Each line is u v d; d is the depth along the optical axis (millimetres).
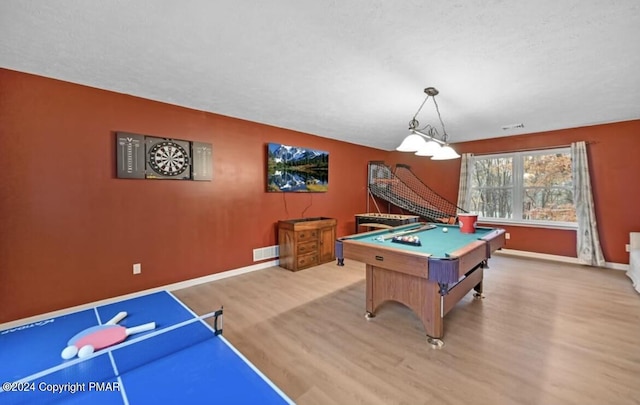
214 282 3770
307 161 5055
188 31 1943
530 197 5164
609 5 1660
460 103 3416
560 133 4770
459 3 1657
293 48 2178
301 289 3529
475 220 3439
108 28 1896
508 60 2348
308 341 2326
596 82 2785
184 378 1292
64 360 1396
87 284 2871
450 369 1963
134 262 3172
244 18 1804
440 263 2051
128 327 1737
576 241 4684
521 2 1647
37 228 2600
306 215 5129
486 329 2508
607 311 2852
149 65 2438
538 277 3934
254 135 4289
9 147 2463
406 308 3012
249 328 2537
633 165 4199
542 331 2465
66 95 2730
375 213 6555
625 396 1690
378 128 4711
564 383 1809
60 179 2707
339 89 2994
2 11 1692
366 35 1998
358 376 1893
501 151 5379
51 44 2084
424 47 2154
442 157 3189
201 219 3723
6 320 2475
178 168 3471
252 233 4297
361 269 4398
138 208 3189
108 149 2973
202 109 3662
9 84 2459
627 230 4270
